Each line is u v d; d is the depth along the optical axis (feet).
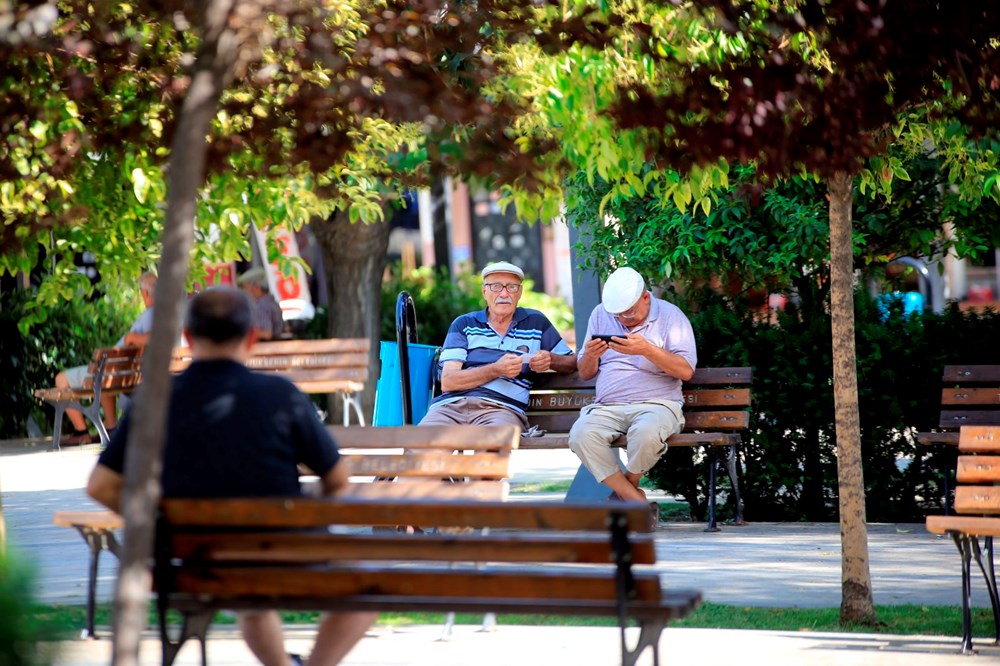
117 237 64.23
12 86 46.60
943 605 49.34
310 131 45.80
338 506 30.40
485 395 65.26
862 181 61.46
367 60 41.37
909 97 45.98
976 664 39.63
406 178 55.52
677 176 56.29
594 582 29.89
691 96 43.60
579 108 52.95
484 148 40.45
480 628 46.19
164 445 32.50
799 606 49.47
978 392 66.85
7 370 131.03
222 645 43.80
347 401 92.38
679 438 65.72
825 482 72.74
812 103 42.96
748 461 74.13
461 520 29.96
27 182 47.85
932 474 71.72
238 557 31.30
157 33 48.85
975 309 73.87
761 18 45.16
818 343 71.97
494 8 44.86
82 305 131.64
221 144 47.11
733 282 77.36
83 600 50.75
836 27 43.55
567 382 67.97
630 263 75.31
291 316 135.64
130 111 50.08
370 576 30.91
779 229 73.10
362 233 129.90
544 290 214.48
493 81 49.14
